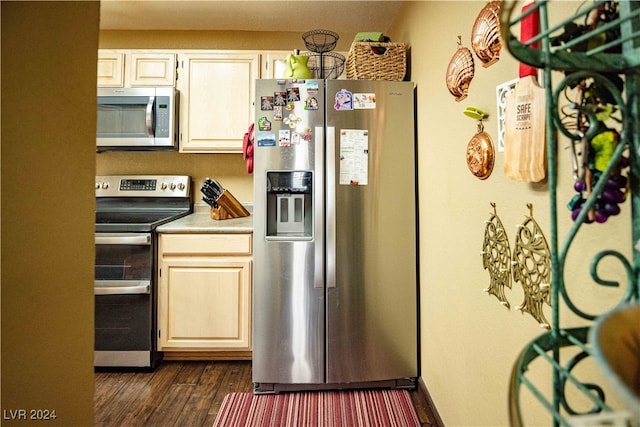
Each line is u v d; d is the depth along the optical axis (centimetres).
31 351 68
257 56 270
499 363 122
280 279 205
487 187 128
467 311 146
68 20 78
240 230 237
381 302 208
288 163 204
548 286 96
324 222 206
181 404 198
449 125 162
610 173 57
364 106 206
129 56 267
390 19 272
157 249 238
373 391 211
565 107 82
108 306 231
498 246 121
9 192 63
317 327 206
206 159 303
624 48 59
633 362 39
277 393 209
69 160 78
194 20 278
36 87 69
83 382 83
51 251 73
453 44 156
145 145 262
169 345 237
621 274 74
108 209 297
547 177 95
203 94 269
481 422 135
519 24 108
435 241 182
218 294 238
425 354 201
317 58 263
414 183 210
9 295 63
